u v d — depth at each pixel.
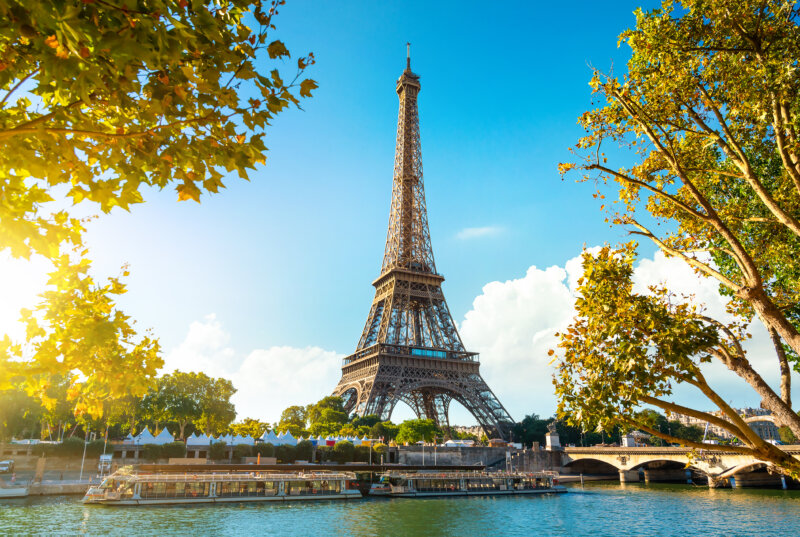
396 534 66.81
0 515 66.75
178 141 8.61
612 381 13.12
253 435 157.88
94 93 8.41
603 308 13.79
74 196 8.50
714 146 22.92
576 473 172.62
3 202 8.24
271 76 8.86
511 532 69.88
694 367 12.54
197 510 80.62
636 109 19.08
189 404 143.88
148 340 11.70
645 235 19.52
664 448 135.00
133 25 6.55
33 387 10.98
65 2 6.00
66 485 88.81
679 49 19.72
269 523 71.62
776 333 17.64
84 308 10.79
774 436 198.62
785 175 22.77
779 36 18.66
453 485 117.31
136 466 107.62
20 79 8.15
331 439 144.12
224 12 9.09
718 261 25.11
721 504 94.88
